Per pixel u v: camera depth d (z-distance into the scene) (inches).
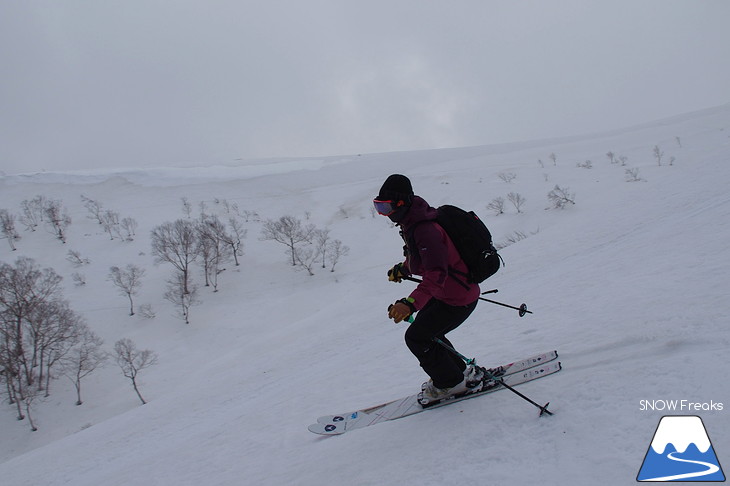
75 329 1646.2
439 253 116.2
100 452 369.4
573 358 149.5
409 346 133.6
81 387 1535.4
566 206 2269.9
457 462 110.2
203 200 3307.1
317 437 169.6
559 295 273.6
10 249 2603.3
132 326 1883.6
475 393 140.7
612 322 175.0
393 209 120.3
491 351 196.1
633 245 371.9
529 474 96.9
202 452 211.9
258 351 786.2
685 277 207.0
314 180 3713.1
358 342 453.4
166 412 440.1
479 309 317.7
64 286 2194.9
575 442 102.1
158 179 3671.3
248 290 2106.3
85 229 2854.3
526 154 3799.2
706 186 591.2
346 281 2075.5
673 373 115.4
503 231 2178.9
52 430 1348.4
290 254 2411.4
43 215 2999.5
